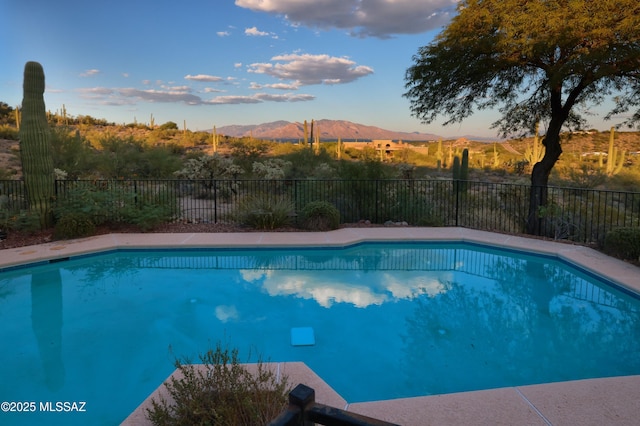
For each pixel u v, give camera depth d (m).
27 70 8.35
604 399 2.96
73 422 3.06
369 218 10.84
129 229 9.09
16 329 4.75
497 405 2.90
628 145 23.59
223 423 2.27
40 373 3.79
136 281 6.49
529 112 10.89
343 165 13.12
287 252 8.02
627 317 5.15
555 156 9.51
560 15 7.60
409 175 14.67
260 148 28.88
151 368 3.89
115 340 4.49
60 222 8.27
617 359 4.09
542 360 4.07
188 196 15.23
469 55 9.16
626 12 7.20
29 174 8.53
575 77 8.80
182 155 30.12
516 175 23.44
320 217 9.30
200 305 5.52
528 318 5.11
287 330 4.77
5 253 7.17
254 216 9.46
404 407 2.88
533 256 7.62
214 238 8.39
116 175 18.38
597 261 6.68
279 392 2.51
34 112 8.55
